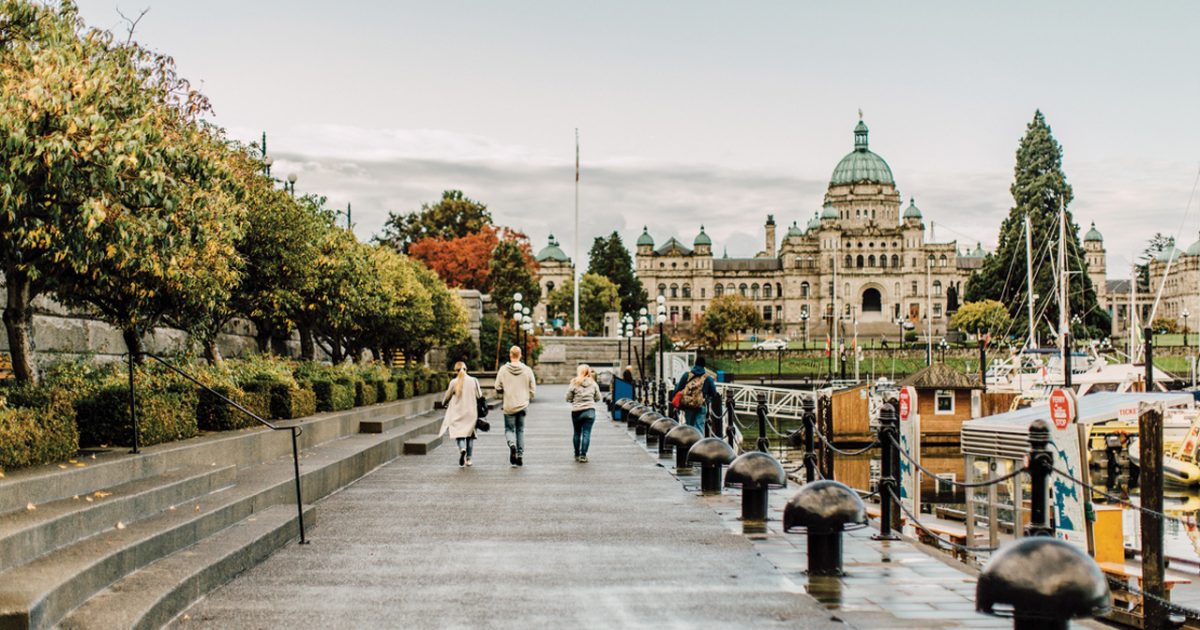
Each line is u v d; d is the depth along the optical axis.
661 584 9.55
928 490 27.55
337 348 35.62
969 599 8.86
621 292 173.00
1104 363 62.62
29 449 9.97
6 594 6.72
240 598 8.87
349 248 29.73
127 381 14.20
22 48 12.16
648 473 19.42
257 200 23.11
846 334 168.50
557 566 10.41
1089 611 6.30
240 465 14.73
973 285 126.12
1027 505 17.34
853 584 9.53
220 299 19.28
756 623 8.04
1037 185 100.06
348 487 17.08
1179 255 163.00
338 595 9.02
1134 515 17.50
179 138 14.77
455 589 9.30
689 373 22.89
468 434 20.53
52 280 14.05
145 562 8.84
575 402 21.69
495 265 93.88
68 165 10.94
